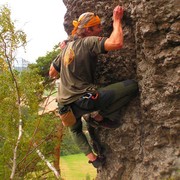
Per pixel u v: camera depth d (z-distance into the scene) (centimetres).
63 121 374
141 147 393
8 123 819
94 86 365
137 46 355
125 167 421
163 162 355
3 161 778
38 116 880
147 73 351
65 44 407
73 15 468
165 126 349
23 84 822
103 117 404
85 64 359
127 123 401
